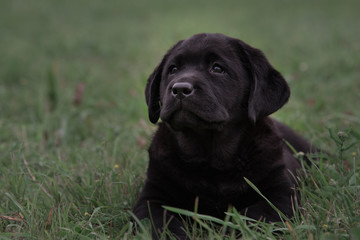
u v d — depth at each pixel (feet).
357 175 13.46
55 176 15.58
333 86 29.48
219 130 13.32
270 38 54.34
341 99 26.09
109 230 12.66
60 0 106.93
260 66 14.26
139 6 107.24
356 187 12.55
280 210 12.64
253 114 13.53
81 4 104.88
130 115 25.80
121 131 22.06
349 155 17.04
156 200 13.66
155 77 15.49
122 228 12.44
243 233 10.59
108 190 15.02
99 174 15.90
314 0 105.19
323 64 36.50
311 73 34.01
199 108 12.77
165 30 63.26
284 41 51.44
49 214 12.60
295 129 21.75
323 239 10.36
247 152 13.60
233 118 13.80
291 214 12.69
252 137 13.80
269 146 13.78
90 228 12.35
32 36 65.16
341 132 13.97
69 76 37.99
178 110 12.91
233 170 13.56
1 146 20.52
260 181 13.39
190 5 108.47
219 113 13.11
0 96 31.24
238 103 13.96
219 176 13.57
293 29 61.72
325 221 11.53
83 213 13.71
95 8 100.27
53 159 18.11
